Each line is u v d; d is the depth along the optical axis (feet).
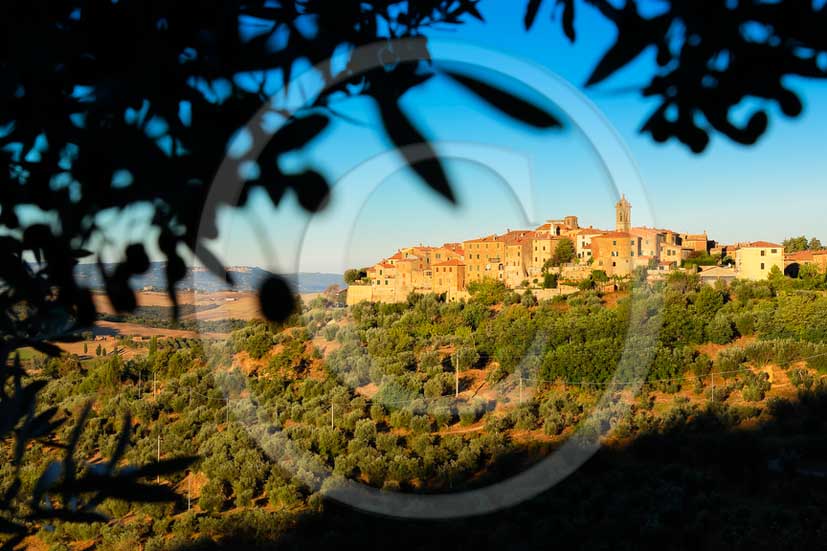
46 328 4.77
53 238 3.95
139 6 3.24
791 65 3.50
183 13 3.22
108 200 3.49
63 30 3.34
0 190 3.91
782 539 53.01
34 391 5.03
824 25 3.33
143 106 3.35
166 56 3.26
